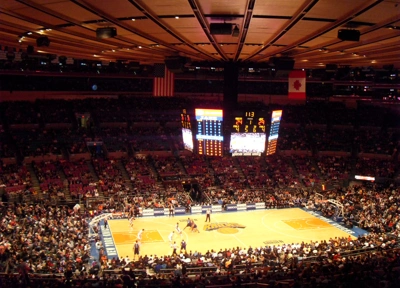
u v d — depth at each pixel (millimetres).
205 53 41750
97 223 48500
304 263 30250
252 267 32469
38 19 23188
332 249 35406
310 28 24672
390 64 49438
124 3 18641
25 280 23406
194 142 48562
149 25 24797
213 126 46938
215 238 45688
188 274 30797
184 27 25531
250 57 44844
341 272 26438
